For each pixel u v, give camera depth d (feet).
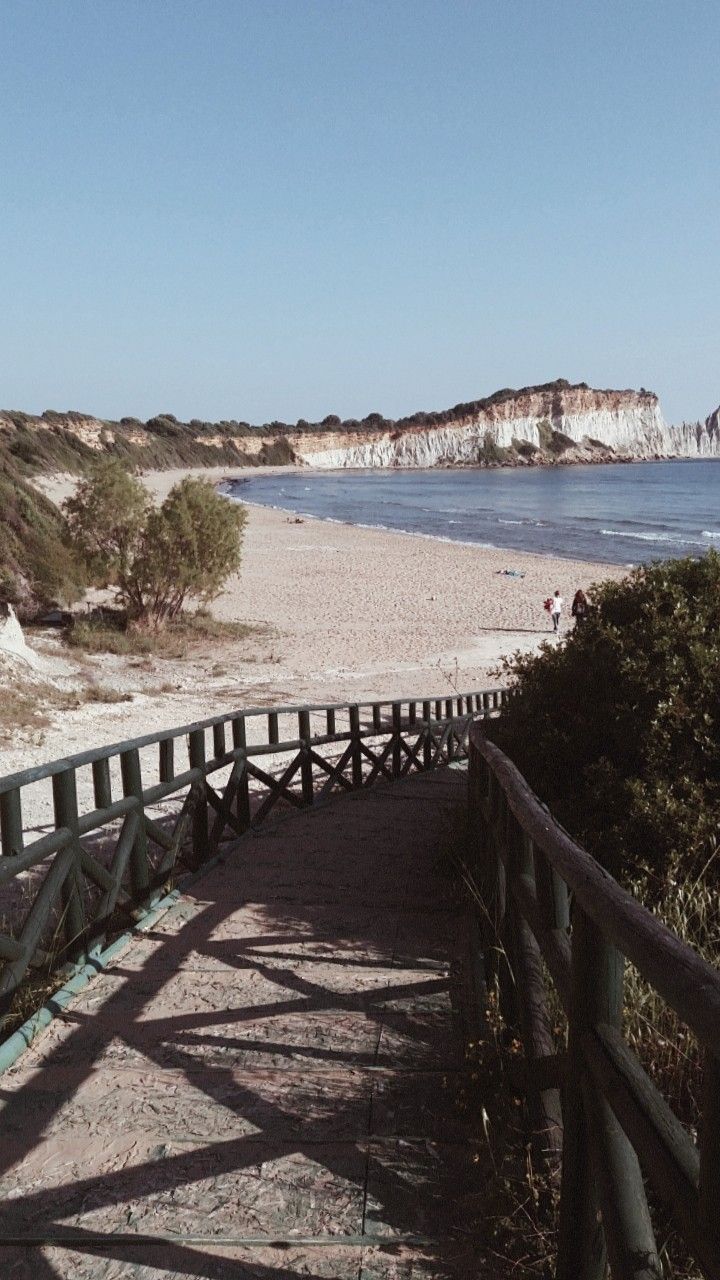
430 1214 8.45
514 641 93.40
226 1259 7.93
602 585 20.40
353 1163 9.24
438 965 14.71
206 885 20.30
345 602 120.88
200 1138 9.77
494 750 13.73
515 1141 9.30
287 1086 10.82
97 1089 10.90
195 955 15.44
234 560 94.89
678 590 18.25
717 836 14.37
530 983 9.82
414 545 202.18
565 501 394.32
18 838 13.30
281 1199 8.71
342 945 15.84
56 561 95.14
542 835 8.39
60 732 50.37
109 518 88.33
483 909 14.24
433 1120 9.99
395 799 33.47
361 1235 8.18
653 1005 10.14
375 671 78.07
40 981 13.84
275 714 29.40
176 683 70.54
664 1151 5.04
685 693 16.06
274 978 14.26
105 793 16.35
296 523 261.85
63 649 77.20
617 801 15.43
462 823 22.17
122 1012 13.11
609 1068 6.00
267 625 102.12
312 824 28.19
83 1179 9.11
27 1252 8.09
